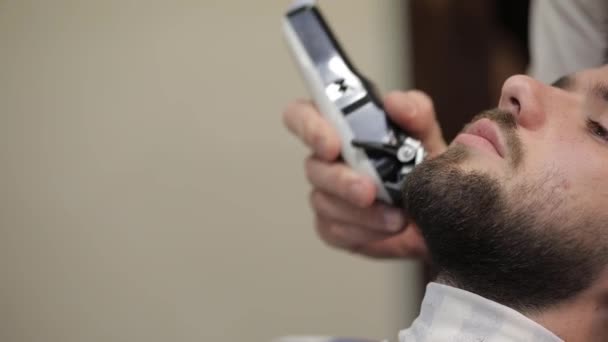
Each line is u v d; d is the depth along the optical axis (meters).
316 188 0.76
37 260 1.15
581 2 0.72
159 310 1.17
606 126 0.52
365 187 0.64
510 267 0.49
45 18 1.10
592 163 0.50
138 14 1.11
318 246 1.17
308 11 0.69
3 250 1.14
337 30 1.16
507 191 0.49
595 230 0.48
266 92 1.13
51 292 1.15
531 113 0.53
